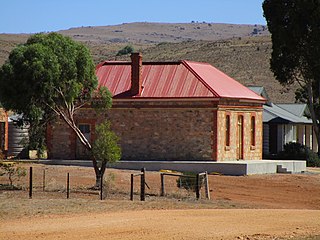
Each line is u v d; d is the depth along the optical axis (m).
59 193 40.75
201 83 61.56
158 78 63.09
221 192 46.66
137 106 61.47
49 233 26.91
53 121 54.00
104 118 62.06
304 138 88.25
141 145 61.53
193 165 57.38
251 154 65.44
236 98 62.28
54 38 45.09
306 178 56.19
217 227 29.17
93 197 39.62
